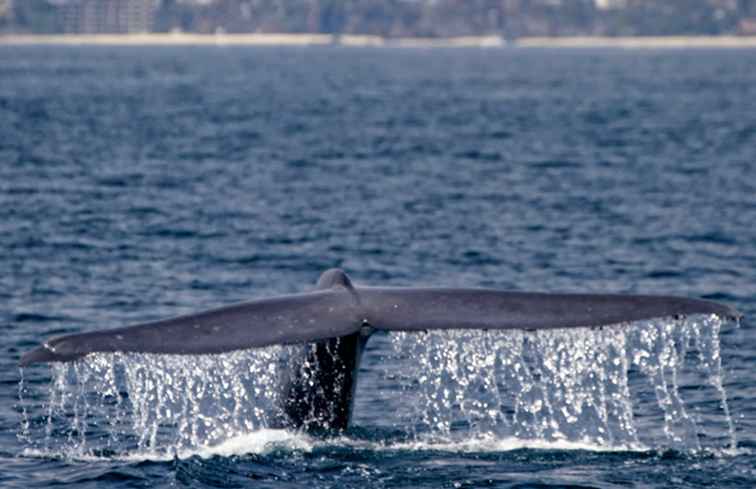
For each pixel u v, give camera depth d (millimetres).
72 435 62781
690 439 62531
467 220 137875
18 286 101625
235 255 116188
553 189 166750
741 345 81375
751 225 134625
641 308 48969
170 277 105938
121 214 140375
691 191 164875
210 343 47656
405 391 70250
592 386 69938
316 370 54906
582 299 49594
